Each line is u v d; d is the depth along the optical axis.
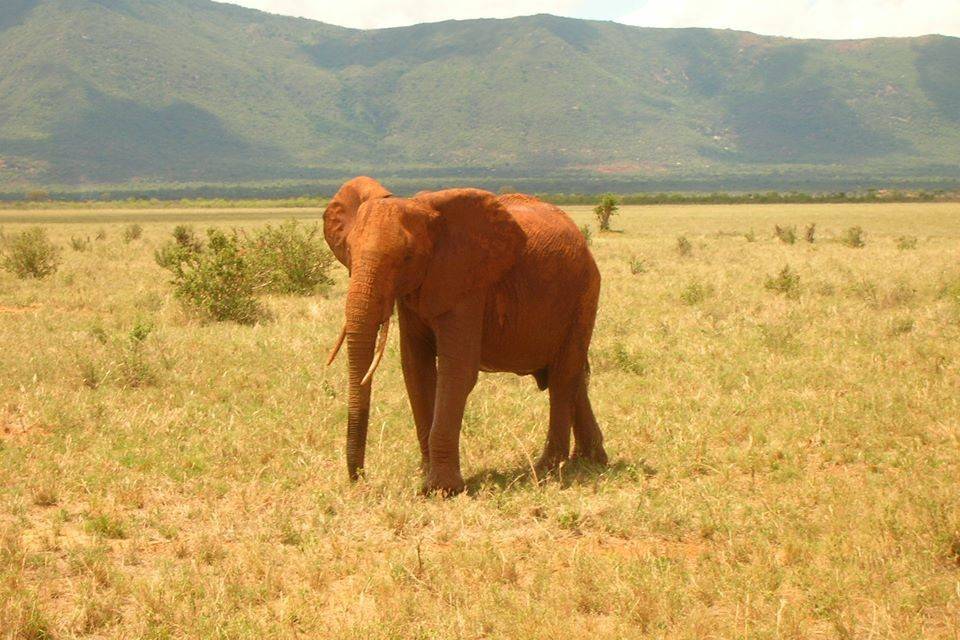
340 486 10.91
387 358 18.78
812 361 18.47
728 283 34.59
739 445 13.12
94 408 14.21
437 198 10.56
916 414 13.95
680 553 9.22
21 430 13.30
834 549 8.86
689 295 28.91
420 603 7.83
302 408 14.77
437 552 9.13
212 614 7.52
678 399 15.38
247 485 11.06
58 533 9.40
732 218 123.25
